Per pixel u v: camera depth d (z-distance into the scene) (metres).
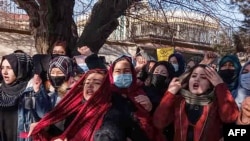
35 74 4.09
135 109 3.54
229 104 3.43
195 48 11.82
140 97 3.57
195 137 3.45
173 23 9.66
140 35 10.69
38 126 3.64
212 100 3.51
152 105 3.80
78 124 3.55
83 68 4.78
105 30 7.71
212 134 3.45
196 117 3.49
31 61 4.34
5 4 10.35
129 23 10.39
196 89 3.53
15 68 4.17
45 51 7.07
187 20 9.70
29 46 11.91
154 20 8.90
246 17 10.00
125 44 12.71
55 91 4.12
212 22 9.06
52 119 3.64
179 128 3.50
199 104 3.52
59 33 7.05
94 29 7.61
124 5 7.62
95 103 3.56
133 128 3.48
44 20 7.01
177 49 11.63
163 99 3.56
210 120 3.46
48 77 4.21
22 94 4.11
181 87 3.59
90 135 3.49
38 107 3.94
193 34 10.50
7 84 4.21
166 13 8.90
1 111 4.16
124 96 3.56
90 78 3.65
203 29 10.48
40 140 3.69
